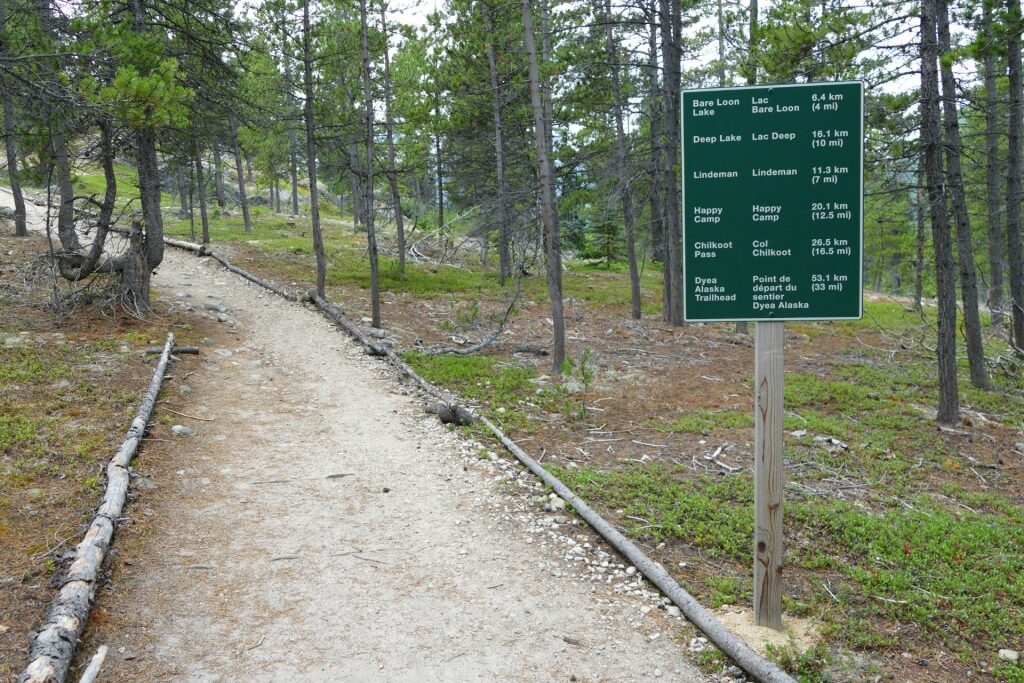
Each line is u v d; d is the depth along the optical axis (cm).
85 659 490
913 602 608
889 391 1428
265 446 934
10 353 1139
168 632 532
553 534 727
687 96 539
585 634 560
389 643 537
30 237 2366
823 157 531
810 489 877
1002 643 558
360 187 2917
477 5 2056
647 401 1266
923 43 1067
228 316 1714
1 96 1171
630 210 2152
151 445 872
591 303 2372
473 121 2489
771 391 546
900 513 814
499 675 505
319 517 741
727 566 671
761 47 1313
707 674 512
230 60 1973
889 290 4903
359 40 1928
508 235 1545
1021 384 1496
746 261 543
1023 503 876
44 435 835
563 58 1722
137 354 1231
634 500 809
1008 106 1617
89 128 1378
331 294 2078
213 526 700
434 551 683
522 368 1431
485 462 912
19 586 553
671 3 1780
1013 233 1591
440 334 1758
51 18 1246
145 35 1290
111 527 637
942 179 1125
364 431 1018
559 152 2345
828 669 509
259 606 575
